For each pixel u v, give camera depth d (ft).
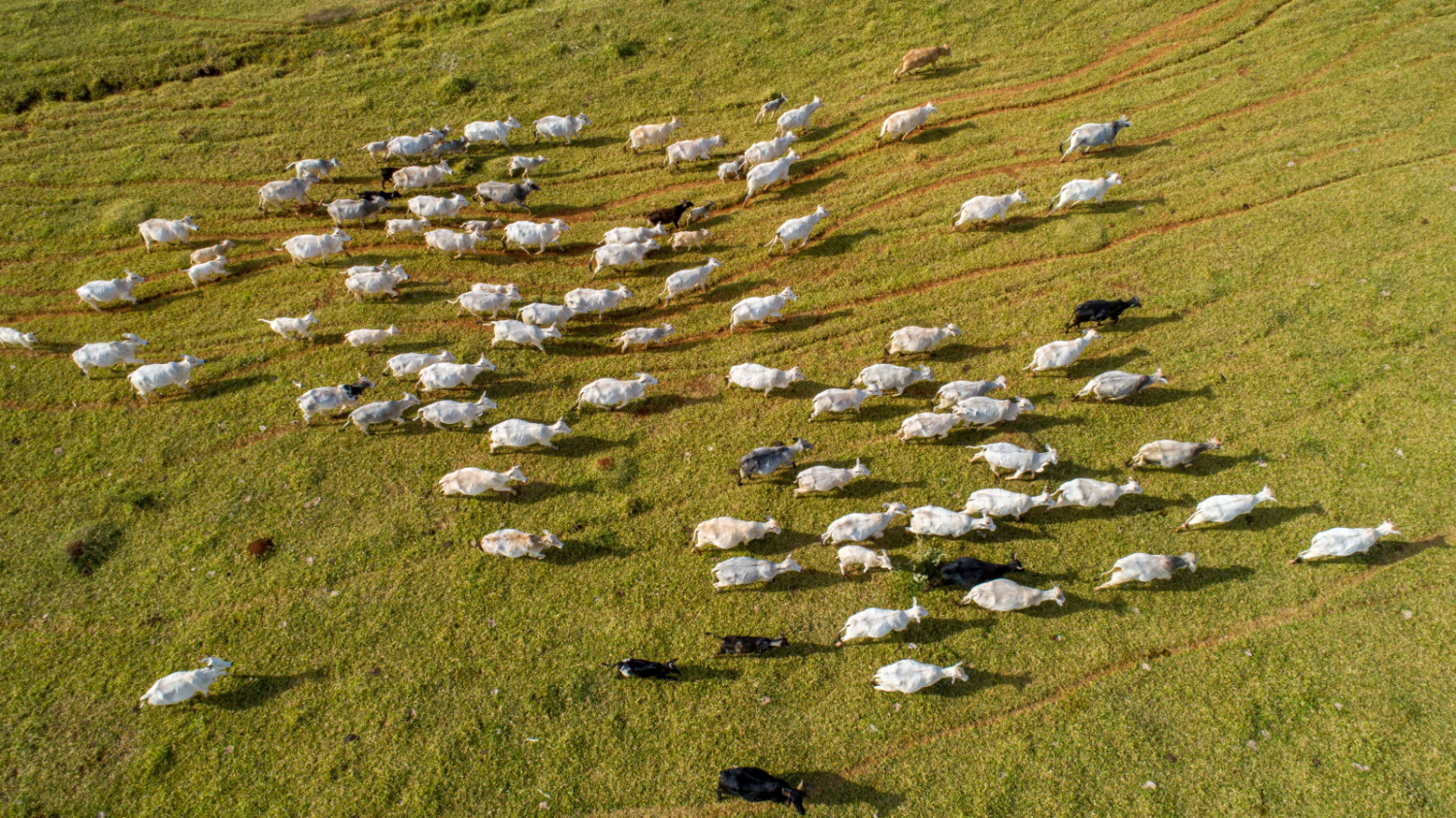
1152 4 90.12
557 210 76.43
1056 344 56.65
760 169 73.10
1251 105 76.74
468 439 56.65
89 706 43.60
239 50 97.30
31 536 51.39
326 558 49.75
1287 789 38.11
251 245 72.90
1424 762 38.27
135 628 46.83
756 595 47.39
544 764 40.93
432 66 94.07
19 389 60.39
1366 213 64.49
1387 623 43.50
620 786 40.14
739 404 58.39
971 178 74.95
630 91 89.45
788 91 87.61
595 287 67.92
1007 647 44.52
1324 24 83.10
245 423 57.77
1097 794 38.63
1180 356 58.03
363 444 56.29
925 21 93.61
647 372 61.21
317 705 43.34
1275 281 61.36
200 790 40.50
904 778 39.88
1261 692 41.42
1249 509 47.50
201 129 86.02
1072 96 82.02
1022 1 93.66
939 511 47.98
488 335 64.28
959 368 59.52
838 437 55.72
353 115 88.12
